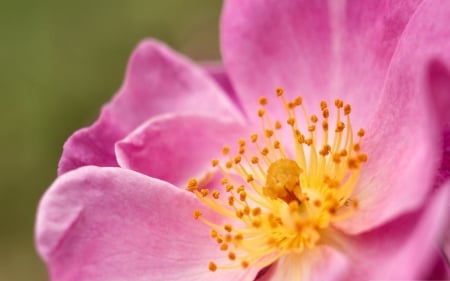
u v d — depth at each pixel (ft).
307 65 0.45
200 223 0.43
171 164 0.45
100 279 0.40
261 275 0.42
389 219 0.38
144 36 0.86
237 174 0.45
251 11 0.47
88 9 0.88
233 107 0.48
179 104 0.48
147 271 0.41
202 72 0.49
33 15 0.87
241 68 0.47
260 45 0.47
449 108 0.36
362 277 0.39
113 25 0.87
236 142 0.46
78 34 0.87
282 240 0.42
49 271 0.39
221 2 0.83
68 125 0.85
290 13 0.46
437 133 0.35
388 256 0.38
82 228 0.40
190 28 0.83
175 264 0.42
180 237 0.42
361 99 0.43
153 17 0.86
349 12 0.44
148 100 0.48
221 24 0.47
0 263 0.82
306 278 0.40
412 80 0.39
